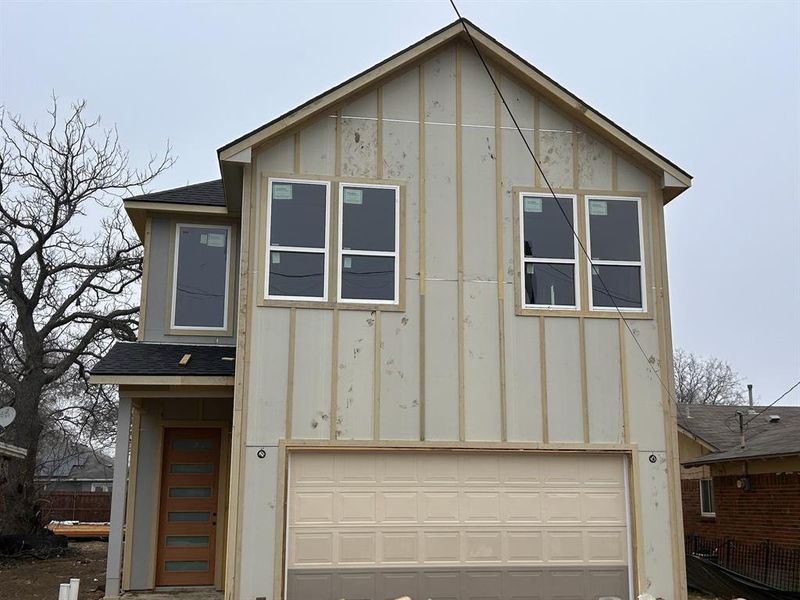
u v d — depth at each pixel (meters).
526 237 11.64
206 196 14.60
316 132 11.42
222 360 12.72
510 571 10.79
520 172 11.79
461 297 11.25
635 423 11.26
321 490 10.58
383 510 10.66
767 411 23.00
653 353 11.51
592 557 10.96
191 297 14.12
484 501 10.91
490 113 11.90
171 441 13.43
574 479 11.14
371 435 10.66
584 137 12.06
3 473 19.77
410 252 11.27
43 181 22.53
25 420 20.78
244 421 10.43
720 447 19.39
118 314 22.34
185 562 13.05
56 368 21.70
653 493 11.09
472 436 10.88
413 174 11.53
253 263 10.86
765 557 16.03
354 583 10.42
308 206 11.19
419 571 10.59
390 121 11.62
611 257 11.77
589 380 11.29
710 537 18.55
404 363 10.92
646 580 10.82
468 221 11.51
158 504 13.05
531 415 11.06
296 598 10.27
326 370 10.73
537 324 11.34
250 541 10.15
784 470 15.59
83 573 15.73
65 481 37.12
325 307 10.88
